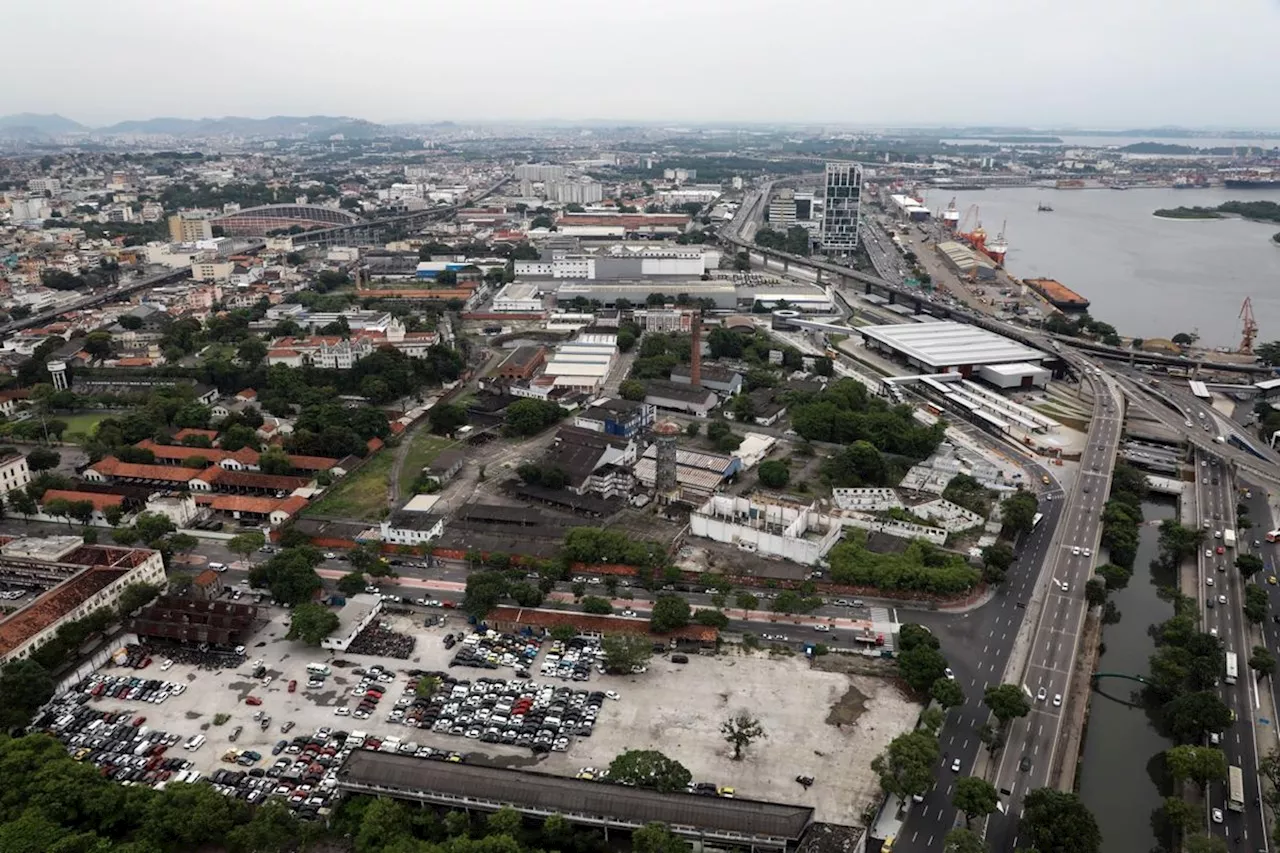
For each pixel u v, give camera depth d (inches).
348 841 7618.1
